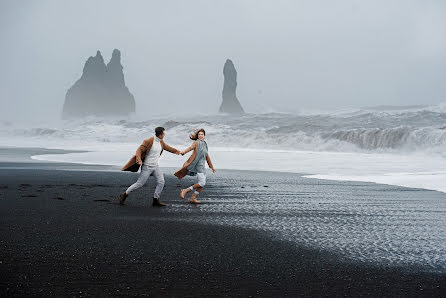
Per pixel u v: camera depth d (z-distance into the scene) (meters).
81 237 6.58
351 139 55.16
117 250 5.78
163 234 6.93
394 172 22.45
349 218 8.85
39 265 4.96
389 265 5.19
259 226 7.80
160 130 10.33
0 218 8.17
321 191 13.90
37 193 12.20
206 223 8.03
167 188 14.44
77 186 14.22
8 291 4.01
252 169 24.52
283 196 12.54
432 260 5.45
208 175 20.34
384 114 85.75
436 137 46.47
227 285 4.32
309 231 7.38
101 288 4.16
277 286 4.32
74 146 64.88
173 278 4.54
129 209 9.63
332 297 4.01
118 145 67.19
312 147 57.22
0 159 30.78
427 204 11.05
